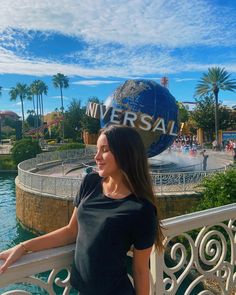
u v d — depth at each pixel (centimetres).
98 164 212
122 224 192
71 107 7600
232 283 349
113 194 205
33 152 4603
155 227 200
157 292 274
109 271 193
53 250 214
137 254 197
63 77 9462
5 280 192
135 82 1923
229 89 5775
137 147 207
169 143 1967
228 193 1135
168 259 846
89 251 195
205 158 2225
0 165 4703
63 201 1667
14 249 202
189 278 905
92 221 199
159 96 1889
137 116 1848
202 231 314
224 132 4688
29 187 1938
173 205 1559
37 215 1795
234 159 2888
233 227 343
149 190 204
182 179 1636
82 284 200
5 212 2341
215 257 330
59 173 2539
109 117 1880
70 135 7494
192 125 6372
